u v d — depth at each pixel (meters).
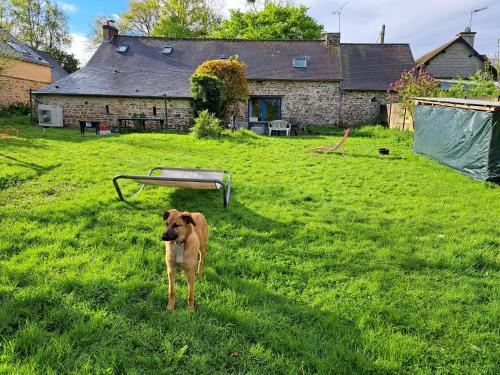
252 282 3.76
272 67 22.59
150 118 18.69
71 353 2.61
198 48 24.19
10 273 3.58
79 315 3.03
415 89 16.53
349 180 8.55
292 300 3.48
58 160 9.26
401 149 13.57
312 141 15.18
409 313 3.29
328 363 2.61
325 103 22.28
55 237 4.54
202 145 12.98
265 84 22.09
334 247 4.67
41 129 17.12
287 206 6.39
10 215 5.21
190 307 3.24
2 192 6.34
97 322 2.92
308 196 7.01
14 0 35.62
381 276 3.94
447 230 5.43
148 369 2.52
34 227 4.86
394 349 2.78
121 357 2.58
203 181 5.73
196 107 19.20
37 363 2.46
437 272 4.11
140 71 21.88
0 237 4.46
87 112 19.81
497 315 3.27
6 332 2.79
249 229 5.25
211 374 2.52
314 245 4.78
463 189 7.96
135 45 24.11
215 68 19.36
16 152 10.05
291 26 33.34
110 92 19.64
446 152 10.52
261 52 23.78
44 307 3.12
